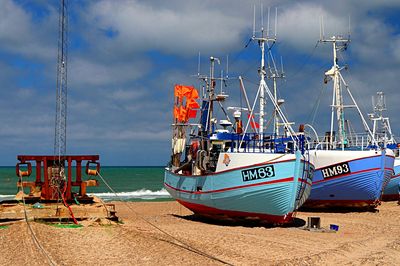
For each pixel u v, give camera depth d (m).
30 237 15.79
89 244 15.47
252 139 22.48
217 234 18.94
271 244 17.09
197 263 13.53
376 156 27.38
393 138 40.19
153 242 16.16
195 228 20.88
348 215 27.78
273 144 22.36
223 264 13.52
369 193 28.02
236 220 22.47
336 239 18.86
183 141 27.91
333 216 27.30
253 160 20.41
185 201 25.19
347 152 27.98
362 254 15.66
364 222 24.77
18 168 20.62
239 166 20.75
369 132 29.62
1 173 119.25
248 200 20.81
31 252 13.95
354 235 20.12
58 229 17.45
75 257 13.74
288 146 22.27
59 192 20.28
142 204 37.44
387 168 28.25
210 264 13.46
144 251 14.82
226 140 23.31
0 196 53.69
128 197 53.12
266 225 21.84
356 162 27.56
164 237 17.38
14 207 19.12
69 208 19.06
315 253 15.62
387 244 17.67
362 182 27.67
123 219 22.73
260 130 24.06
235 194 20.97
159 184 80.44
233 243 16.94
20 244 14.89
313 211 29.73
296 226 22.17
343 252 15.75
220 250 15.56
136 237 16.83
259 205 20.84
